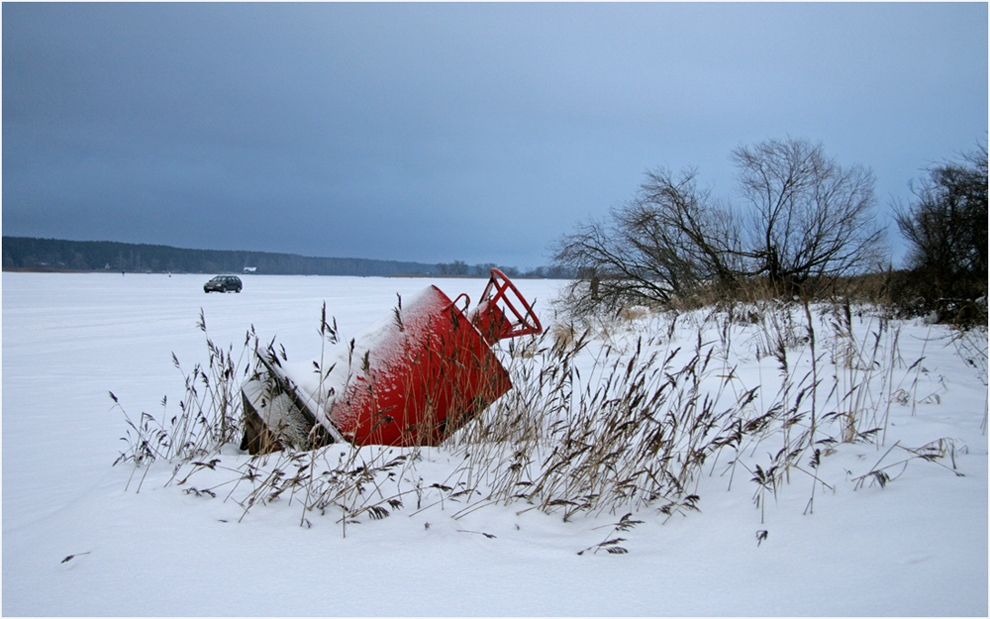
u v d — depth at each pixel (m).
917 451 3.74
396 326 4.80
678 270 18.83
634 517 3.30
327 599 2.31
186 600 2.28
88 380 10.02
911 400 5.38
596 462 3.58
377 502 3.39
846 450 3.96
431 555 2.71
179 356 13.42
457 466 4.16
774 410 4.13
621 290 19.28
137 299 39.81
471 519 3.20
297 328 20.48
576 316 18.80
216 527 2.94
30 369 11.45
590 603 2.29
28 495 3.93
